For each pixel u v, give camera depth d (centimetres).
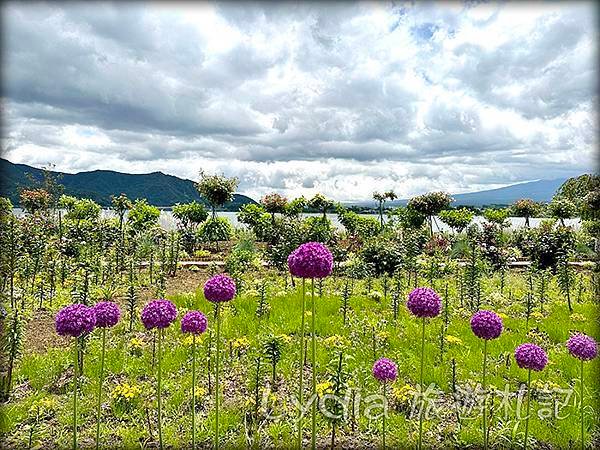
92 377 756
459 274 1592
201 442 593
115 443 589
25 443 583
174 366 794
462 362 823
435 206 2812
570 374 773
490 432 609
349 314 1106
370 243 1927
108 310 561
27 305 1176
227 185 2508
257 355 791
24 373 768
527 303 1148
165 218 2748
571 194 2567
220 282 553
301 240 2002
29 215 1948
